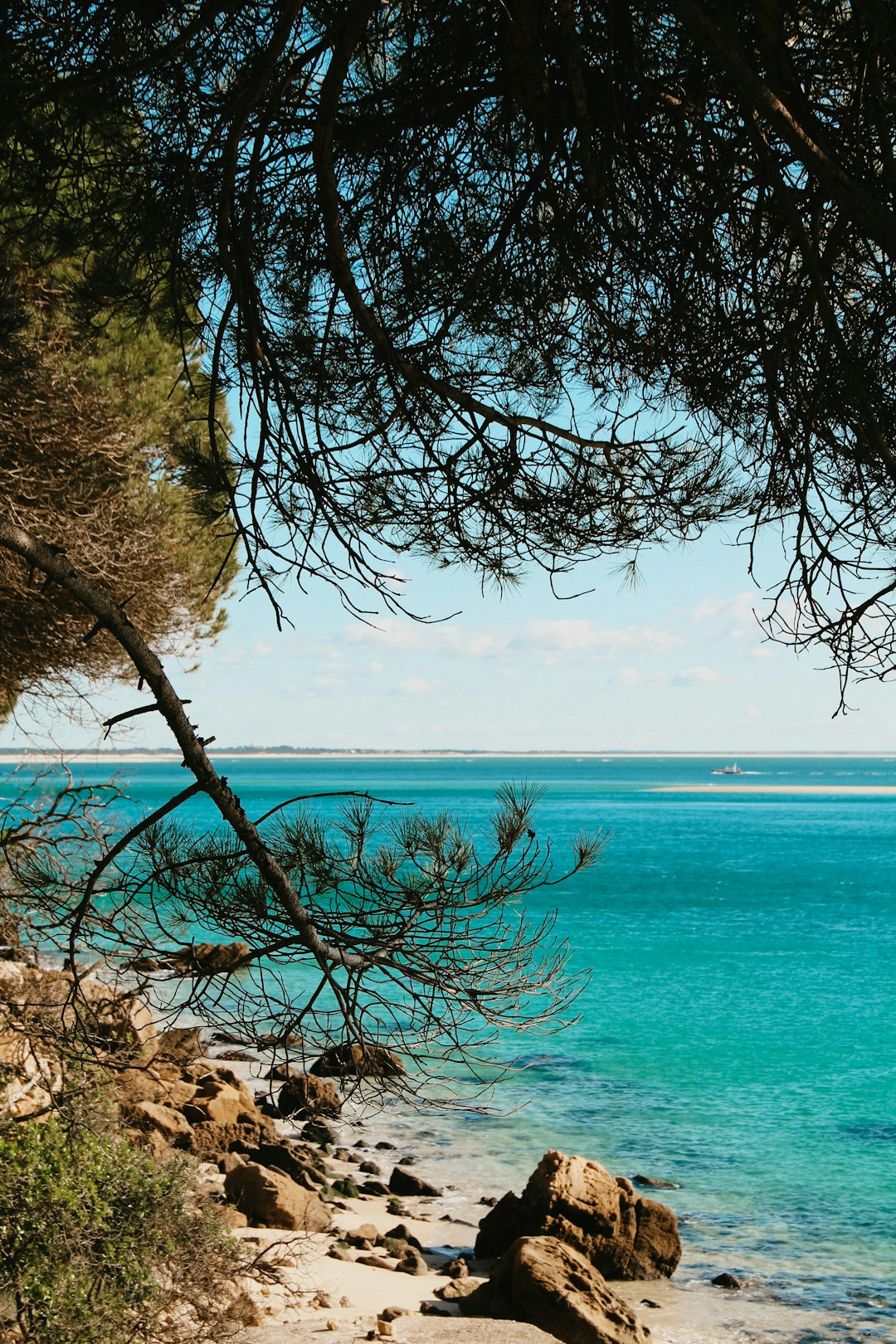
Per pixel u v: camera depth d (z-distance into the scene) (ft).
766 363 10.91
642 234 10.85
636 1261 35.40
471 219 12.21
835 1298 33.91
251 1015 12.80
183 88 11.96
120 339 36.01
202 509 12.91
